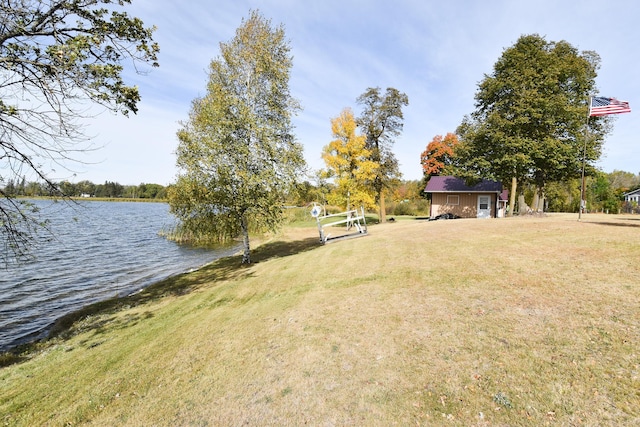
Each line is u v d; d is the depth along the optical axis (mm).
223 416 3850
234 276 13117
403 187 62938
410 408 3596
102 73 5855
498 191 30312
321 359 4832
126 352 6359
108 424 4020
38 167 6547
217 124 13711
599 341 4238
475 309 5746
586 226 13008
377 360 4605
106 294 13633
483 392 3666
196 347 5980
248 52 14820
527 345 4402
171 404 4242
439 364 4293
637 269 6586
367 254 12023
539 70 23984
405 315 5934
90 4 6129
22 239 7055
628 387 3387
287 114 15422
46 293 13883
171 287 13164
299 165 15656
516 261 8242
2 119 5715
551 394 3473
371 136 30312
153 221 49750
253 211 14820
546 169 24953
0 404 4996
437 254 10195
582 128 24594
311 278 9930
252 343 5734
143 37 6703
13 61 5715
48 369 6254
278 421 3646
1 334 9641
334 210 45875
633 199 40594
